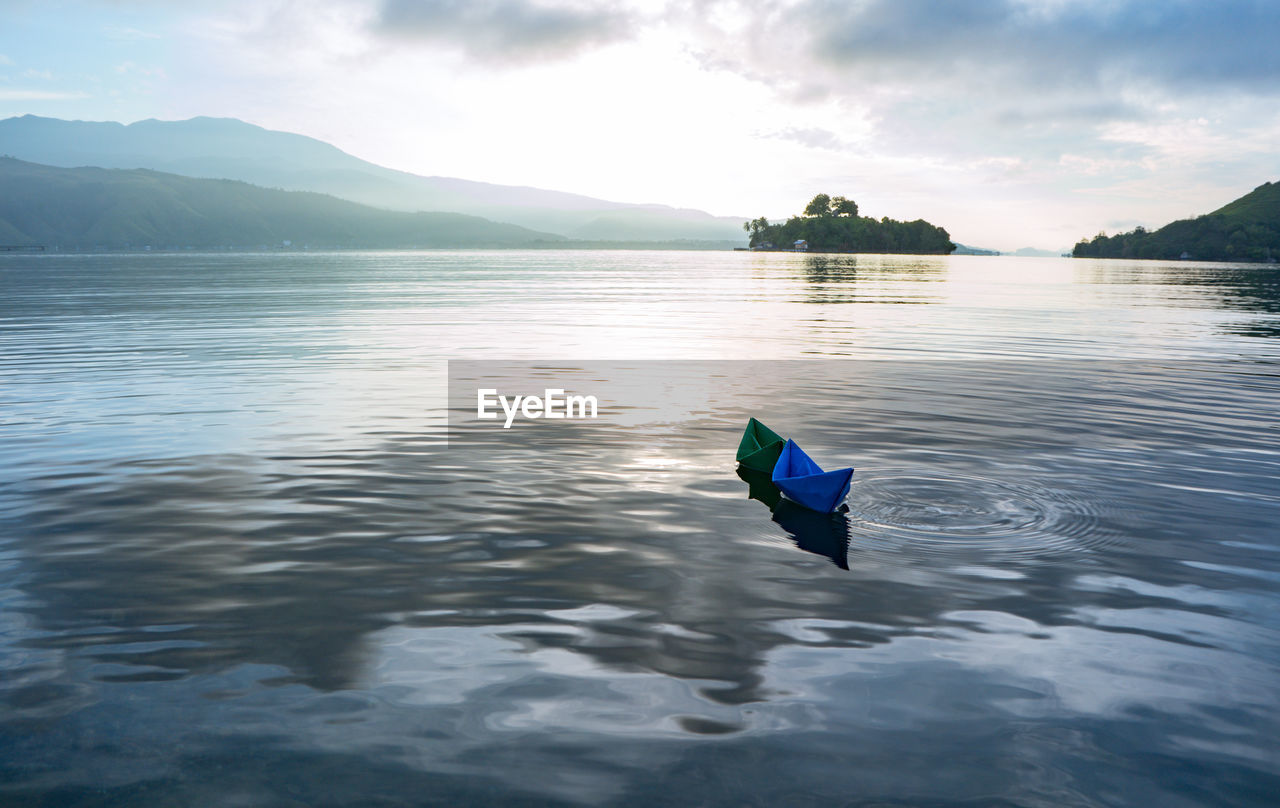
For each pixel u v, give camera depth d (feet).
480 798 10.78
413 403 40.83
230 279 199.41
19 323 82.58
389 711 12.93
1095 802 10.93
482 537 21.44
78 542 20.80
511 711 12.98
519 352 61.98
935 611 17.08
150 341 66.90
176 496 24.90
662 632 15.92
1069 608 17.33
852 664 14.70
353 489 25.80
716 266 388.78
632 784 11.12
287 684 13.78
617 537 21.53
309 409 39.01
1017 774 11.51
